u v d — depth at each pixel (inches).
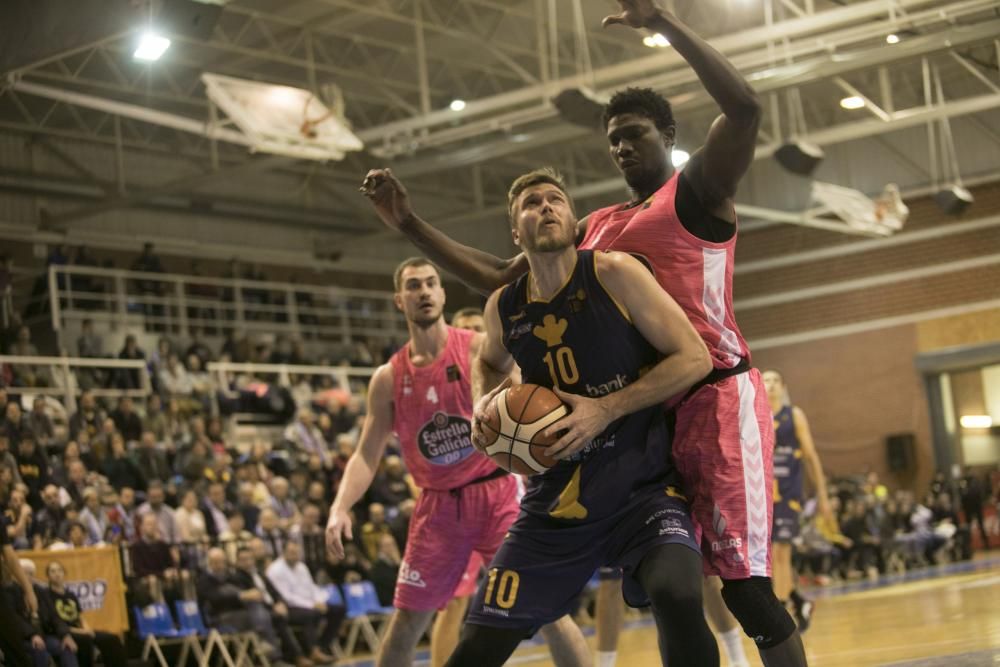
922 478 1009.5
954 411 1027.9
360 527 558.9
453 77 844.0
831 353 1050.1
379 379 206.8
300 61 733.9
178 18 365.4
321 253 985.5
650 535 131.5
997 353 975.0
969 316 994.1
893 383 1024.2
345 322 919.7
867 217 880.9
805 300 1064.2
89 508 475.5
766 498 139.0
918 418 1014.4
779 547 338.6
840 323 1047.0
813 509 762.2
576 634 188.4
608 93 637.3
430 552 201.3
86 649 386.9
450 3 708.0
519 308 138.0
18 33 402.0
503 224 1089.4
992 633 270.1
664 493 135.6
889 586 613.9
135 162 872.9
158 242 875.4
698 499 138.5
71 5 381.7
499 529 201.8
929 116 741.9
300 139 573.9
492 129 671.8
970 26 581.9
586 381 134.2
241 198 937.5
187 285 848.3
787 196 1061.8
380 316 969.5
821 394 1053.8
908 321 1019.9
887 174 1013.8
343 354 893.2
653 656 310.8
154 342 760.3
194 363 695.7
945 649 242.5
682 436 139.7
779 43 695.1
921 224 1015.6
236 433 669.3
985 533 984.3
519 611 134.5
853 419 1040.2
